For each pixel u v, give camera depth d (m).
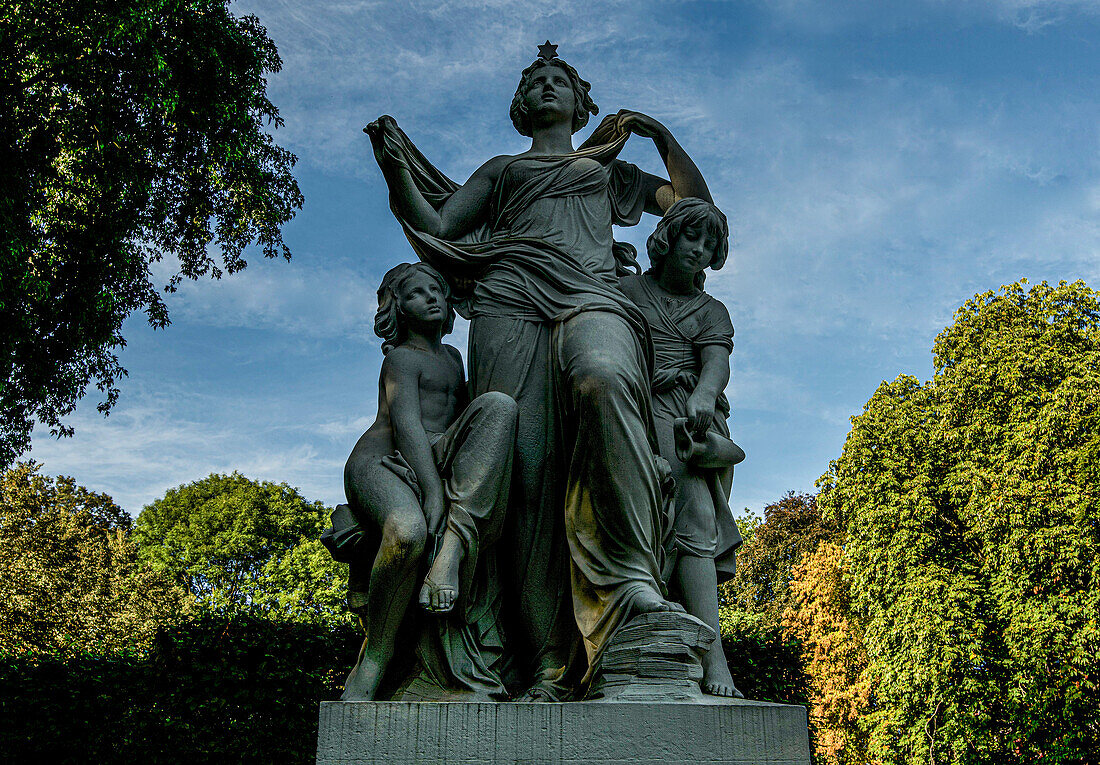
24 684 8.94
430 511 2.46
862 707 19.89
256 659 9.04
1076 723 15.49
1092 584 15.53
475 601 2.58
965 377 19.28
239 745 8.73
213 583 30.61
